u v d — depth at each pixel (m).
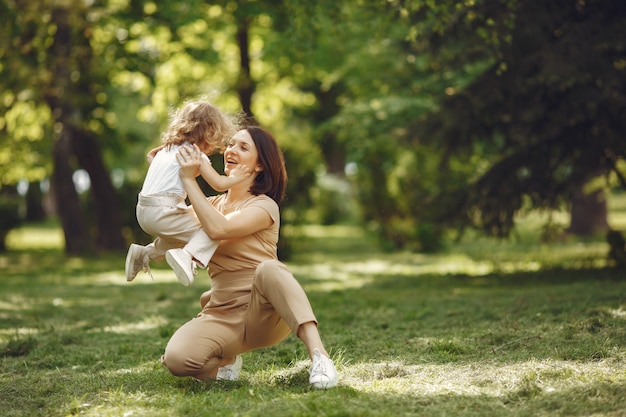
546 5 9.88
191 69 21.31
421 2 9.04
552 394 3.80
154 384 4.47
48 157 20.83
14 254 20.95
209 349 4.15
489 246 20.36
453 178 18.48
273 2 15.91
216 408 3.77
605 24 9.90
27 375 5.08
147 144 23.86
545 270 12.38
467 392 3.97
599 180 14.37
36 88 15.84
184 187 4.11
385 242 20.77
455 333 6.11
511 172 11.72
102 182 20.56
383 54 17.92
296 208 18.27
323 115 28.91
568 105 10.47
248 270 4.23
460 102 11.15
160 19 16.61
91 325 7.66
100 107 19.12
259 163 4.29
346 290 10.90
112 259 18.45
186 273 3.90
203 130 4.19
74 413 3.87
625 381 3.96
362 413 3.54
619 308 6.59
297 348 5.67
